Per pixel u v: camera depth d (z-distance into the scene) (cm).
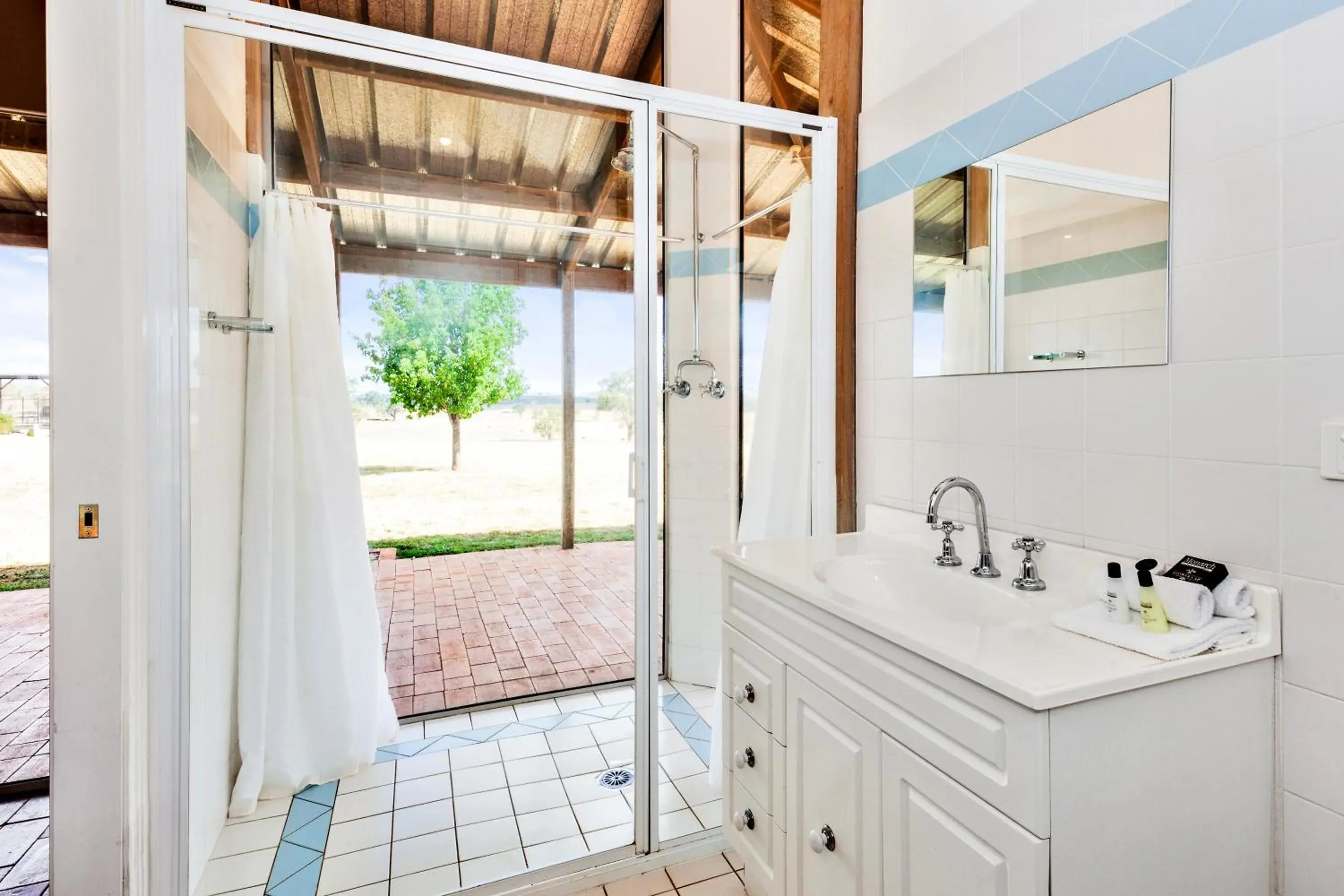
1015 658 89
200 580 141
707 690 199
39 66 175
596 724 194
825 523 198
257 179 163
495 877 157
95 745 120
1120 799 85
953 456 159
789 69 225
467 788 184
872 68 187
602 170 193
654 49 244
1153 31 112
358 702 185
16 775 194
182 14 128
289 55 158
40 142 191
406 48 145
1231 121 101
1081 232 126
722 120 182
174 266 129
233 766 160
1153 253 113
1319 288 91
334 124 176
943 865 92
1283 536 96
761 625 144
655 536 181
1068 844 80
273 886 152
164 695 129
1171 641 91
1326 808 92
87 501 119
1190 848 91
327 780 180
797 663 129
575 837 170
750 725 149
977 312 151
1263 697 97
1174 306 110
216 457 149
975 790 87
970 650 92
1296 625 95
